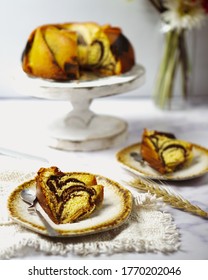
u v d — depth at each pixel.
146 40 1.12
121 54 0.89
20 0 1.07
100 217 0.63
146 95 1.17
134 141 0.92
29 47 0.87
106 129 0.91
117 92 0.84
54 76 0.85
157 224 0.63
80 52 0.92
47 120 1.01
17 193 0.67
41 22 1.09
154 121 1.02
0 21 1.08
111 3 1.09
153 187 0.69
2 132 0.95
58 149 0.88
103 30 0.90
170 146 0.78
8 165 0.79
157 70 1.14
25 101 1.13
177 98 1.15
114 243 0.59
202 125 1.00
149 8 1.10
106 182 0.70
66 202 0.63
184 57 1.06
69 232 0.59
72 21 1.10
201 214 0.66
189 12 1.00
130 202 0.65
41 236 0.60
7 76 1.13
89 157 0.85
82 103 0.91
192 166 0.79
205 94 1.16
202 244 0.61
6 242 0.59
